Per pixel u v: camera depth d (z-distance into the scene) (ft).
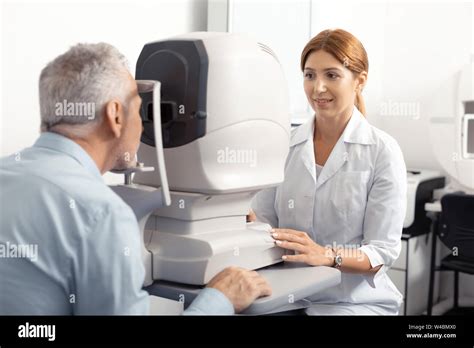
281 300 2.94
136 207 3.08
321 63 4.26
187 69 3.02
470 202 7.53
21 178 2.58
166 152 3.15
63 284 2.50
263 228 3.58
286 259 3.49
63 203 2.50
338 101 4.32
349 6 8.74
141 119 3.19
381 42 10.04
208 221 3.21
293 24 7.31
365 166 4.54
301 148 4.82
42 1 4.45
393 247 4.35
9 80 4.26
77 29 4.77
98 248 2.47
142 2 5.42
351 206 4.54
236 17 6.36
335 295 4.55
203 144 3.00
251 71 3.09
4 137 4.26
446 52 9.61
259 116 3.15
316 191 4.67
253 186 3.19
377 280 4.64
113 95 2.71
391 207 4.41
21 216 2.50
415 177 8.51
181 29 5.97
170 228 3.21
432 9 9.66
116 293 2.49
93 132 2.73
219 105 2.99
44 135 2.75
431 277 8.45
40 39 4.46
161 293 3.12
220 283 2.86
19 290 2.51
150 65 3.22
